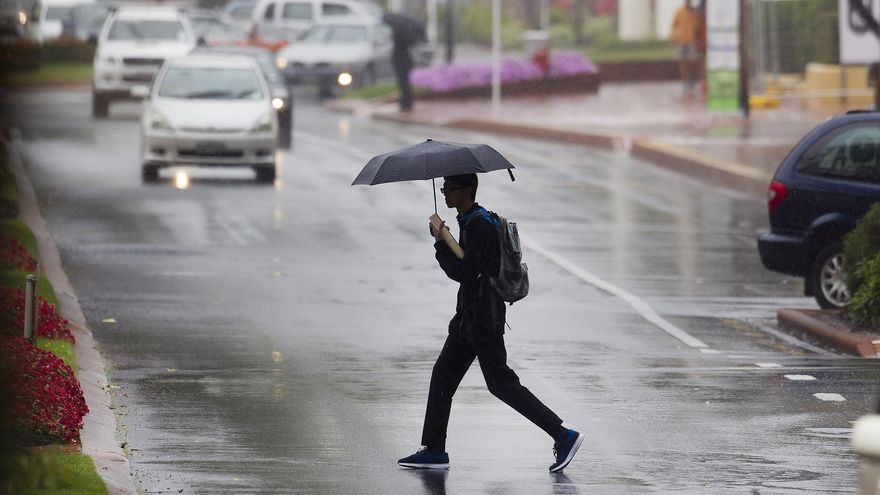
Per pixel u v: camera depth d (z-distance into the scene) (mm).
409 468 25344
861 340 36969
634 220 60406
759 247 41938
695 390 31703
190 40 99250
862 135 40875
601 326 40156
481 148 25031
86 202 60688
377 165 24734
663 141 82625
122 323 38750
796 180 41125
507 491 24016
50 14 155125
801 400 30703
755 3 102500
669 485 24391
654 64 136500
